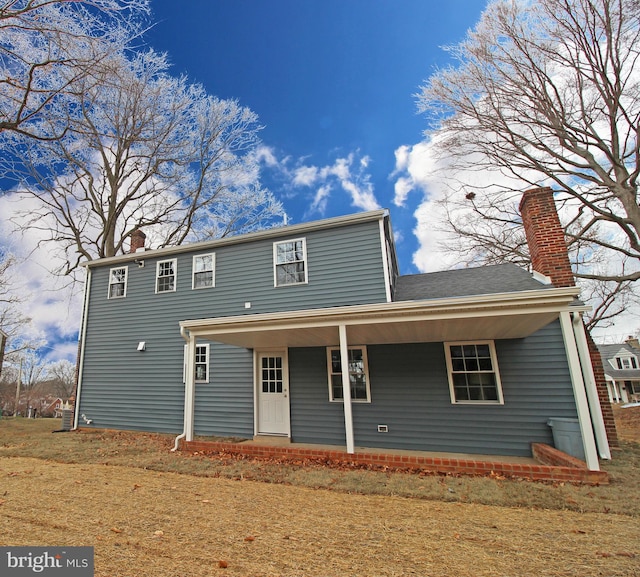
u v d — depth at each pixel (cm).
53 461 686
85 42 868
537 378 724
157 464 644
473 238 1645
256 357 957
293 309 954
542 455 626
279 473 575
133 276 1189
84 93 965
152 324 1116
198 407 985
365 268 909
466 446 735
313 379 885
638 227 1128
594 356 801
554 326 736
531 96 1251
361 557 302
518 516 395
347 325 658
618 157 1178
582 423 519
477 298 575
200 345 1034
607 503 423
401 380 807
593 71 1167
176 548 318
